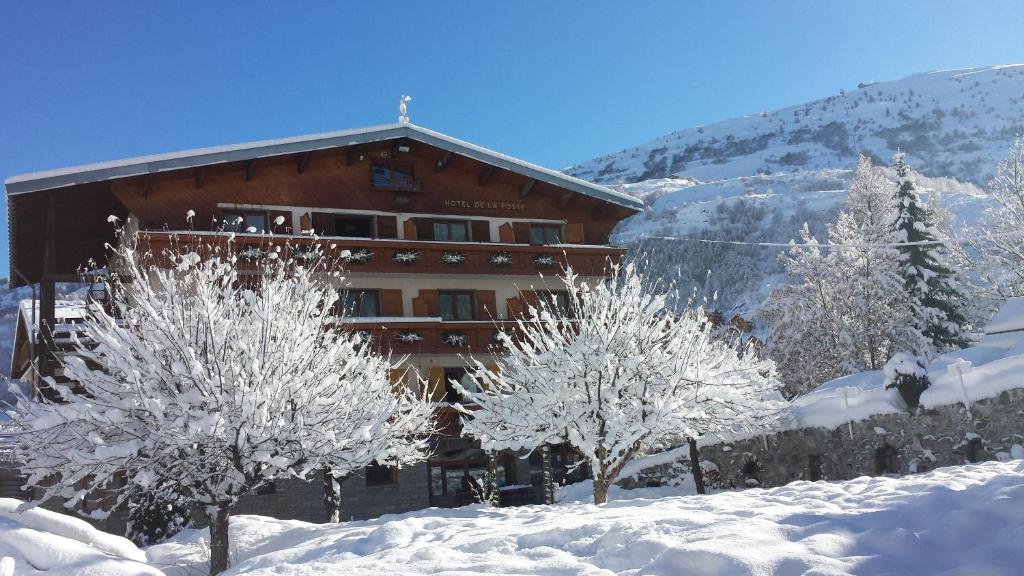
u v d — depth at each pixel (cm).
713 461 2580
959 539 600
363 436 1392
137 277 1440
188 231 2327
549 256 2919
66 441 1312
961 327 4056
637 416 1664
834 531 626
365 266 2627
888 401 2002
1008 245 3766
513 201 3017
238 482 1325
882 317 3781
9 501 975
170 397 1329
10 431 1357
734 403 1736
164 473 1316
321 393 1441
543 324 1969
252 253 2342
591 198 3078
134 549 1001
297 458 1388
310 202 2666
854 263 3841
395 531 998
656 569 580
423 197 2870
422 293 2758
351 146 2720
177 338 1333
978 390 1778
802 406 2325
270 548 1418
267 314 1374
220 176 2538
